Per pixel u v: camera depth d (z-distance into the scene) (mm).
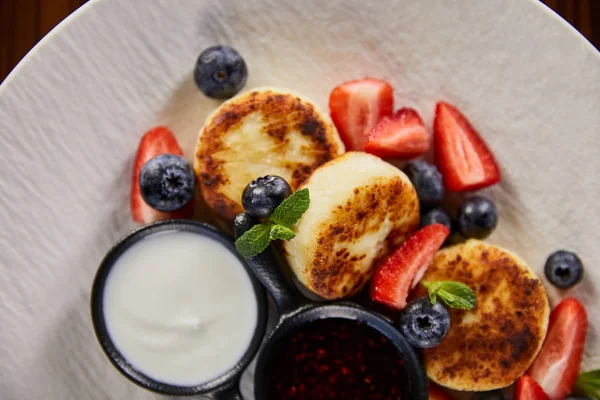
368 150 375
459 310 374
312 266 353
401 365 365
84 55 370
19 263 373
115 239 381
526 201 385
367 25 380
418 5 377
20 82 368
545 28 375
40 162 372
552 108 380
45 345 376
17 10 404
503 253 374
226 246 360
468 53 380
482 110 383
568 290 385
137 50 374
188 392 356
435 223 377
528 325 374
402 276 366
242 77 375
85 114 374
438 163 386
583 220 382
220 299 358
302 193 341
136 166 378
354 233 357
